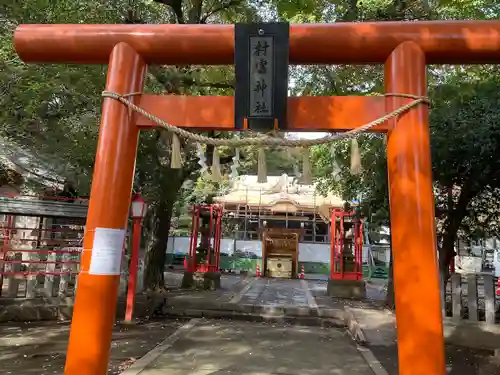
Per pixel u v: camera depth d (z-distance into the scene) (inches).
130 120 147.5
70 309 339.9
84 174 416.2
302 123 144.3
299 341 308.3
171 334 318.0
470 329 289.4
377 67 369.1
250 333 331.6
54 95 312.5
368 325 344.5
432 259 129.4
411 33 143.0
